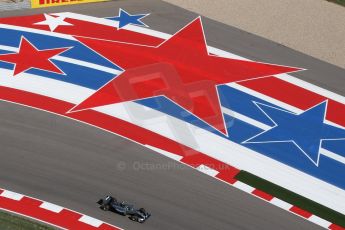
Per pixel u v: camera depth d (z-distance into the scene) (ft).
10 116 376.07
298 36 465.47
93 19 457.68
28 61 415.44
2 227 314.14
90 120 378.32
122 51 431.84
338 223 336.29
